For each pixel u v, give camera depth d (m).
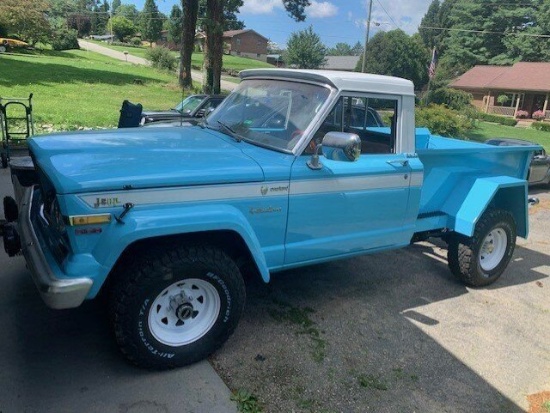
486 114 44.16
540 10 59.12
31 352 3.42
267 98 4.21
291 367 3.52
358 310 4.49
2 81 23.94
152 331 3.22
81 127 14.02
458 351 3.97
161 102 22.98
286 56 70.75
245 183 3.41
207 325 3.44
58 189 2.83
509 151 5.34
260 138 3.94
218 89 26.34
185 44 29.75
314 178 3.73
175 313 3.30
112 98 22.67
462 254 5.06
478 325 4.44
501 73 52.62
